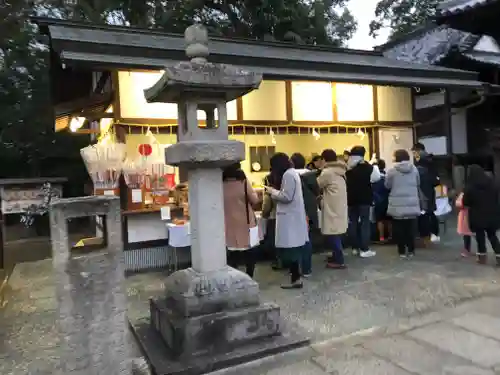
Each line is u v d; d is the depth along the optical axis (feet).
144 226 20.89
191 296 11.40
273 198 16.71
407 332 12.34
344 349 11.45
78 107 25.81
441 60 38.81
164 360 10.87
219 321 11.26
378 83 24.04
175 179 22.68
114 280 8.43
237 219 16.17
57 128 30.63
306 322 13.42
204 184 12.10
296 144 30.58
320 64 23.22
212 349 11.16
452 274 18.04
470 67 38.04
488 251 21.83
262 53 25.11
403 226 21.30
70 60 16.74
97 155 20.54
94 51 18.10
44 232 35.06
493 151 32.63
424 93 36.78
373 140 28.50
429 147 36.63
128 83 20.75
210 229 12.21
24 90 48.01
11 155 45.06
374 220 25.50
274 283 18.02
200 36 11.78
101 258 8.34
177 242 19.57
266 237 21.88
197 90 11.43
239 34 50.55
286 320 13.52
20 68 48.60
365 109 27.61
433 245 24.14
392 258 21.52
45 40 47.70
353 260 21.54
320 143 31.24
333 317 13.79
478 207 18.89
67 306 8.09
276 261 20.54
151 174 21.50
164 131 22.43
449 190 33.73
